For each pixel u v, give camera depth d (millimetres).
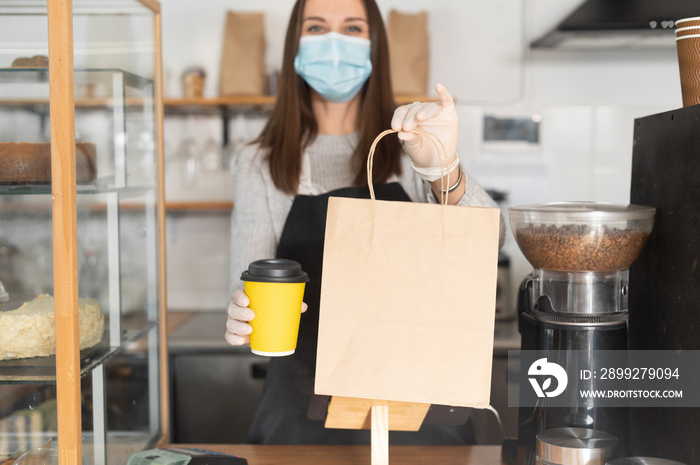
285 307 891
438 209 846
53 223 879
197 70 2834
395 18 2836
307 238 1441
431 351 841
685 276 926
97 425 1027
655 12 2307
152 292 1342
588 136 2961
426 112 920
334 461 1142
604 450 889
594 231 940
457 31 2949
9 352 917
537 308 1032
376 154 1467
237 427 2402
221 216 3020
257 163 1547
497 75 2961
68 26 873
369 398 854
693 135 902
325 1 1455
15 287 964
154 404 1334
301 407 1452
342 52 1438
